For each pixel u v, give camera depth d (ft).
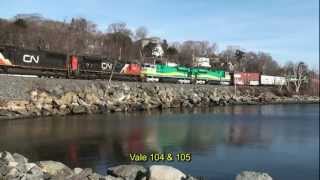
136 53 569.64
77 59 310.45
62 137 162.50
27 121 209.15
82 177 82.02
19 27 436.76
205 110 342.03
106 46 544.62
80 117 239.91
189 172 113.80
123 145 150.41
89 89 284.61
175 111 317.42
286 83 623.77
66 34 504.43
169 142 161.89
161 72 409.90
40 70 285.23
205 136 182.91
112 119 234.79
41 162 93.25
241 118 282.77
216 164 124.98
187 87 409.08
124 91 318.04
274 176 115.03
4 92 228.63
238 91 506.07
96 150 139.23
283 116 316.81
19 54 271.28
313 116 320.09
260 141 174.91
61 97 258.37
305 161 133.90
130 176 84.64
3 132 169.68
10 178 78.07
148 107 320.50
